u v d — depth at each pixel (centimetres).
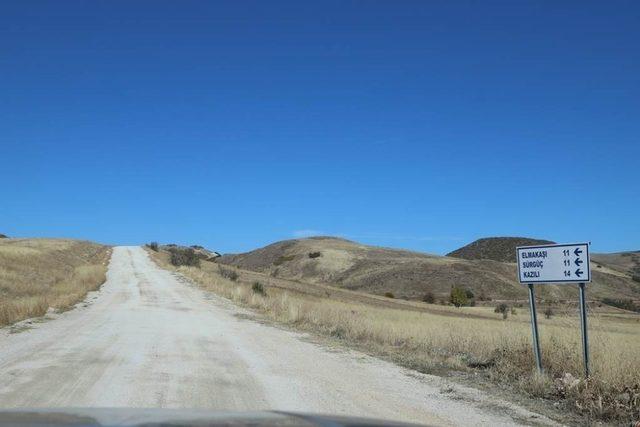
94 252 9544
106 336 1549
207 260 10812
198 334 1653
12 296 3008
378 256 15400
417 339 1473
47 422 248
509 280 12075
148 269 6619
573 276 915
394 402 829
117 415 270
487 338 1361
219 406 779
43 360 1120
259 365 1130
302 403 808
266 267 16762
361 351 1346
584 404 809
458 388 937
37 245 8219
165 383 927
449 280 11800
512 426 712
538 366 967
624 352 976
